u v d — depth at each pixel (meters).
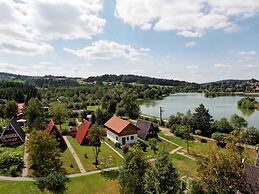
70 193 38.69
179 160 54.59
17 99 147.25
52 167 46.00
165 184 29.75
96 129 56.12
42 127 71.44
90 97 162.88
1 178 42.41
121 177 33.78
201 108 85.75
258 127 95.31
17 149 58.16
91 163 51.28
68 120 97.31
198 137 77.06
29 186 40.03
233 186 31.84
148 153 59.34
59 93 186.75
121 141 65.62
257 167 32.28
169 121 92.81
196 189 35.41
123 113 113.88
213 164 32.38
